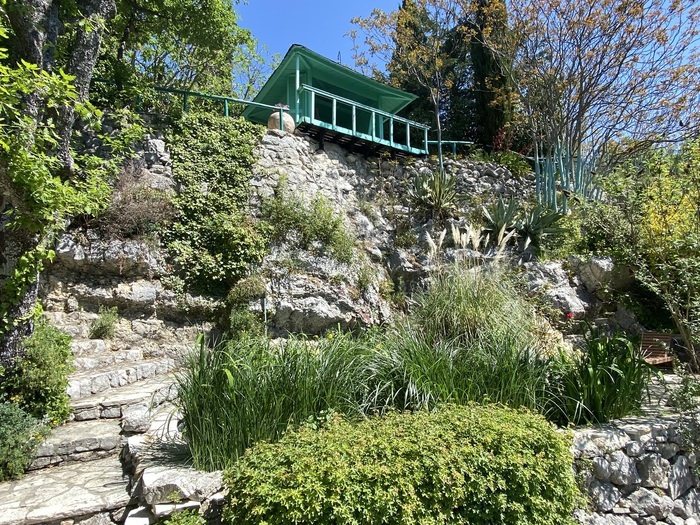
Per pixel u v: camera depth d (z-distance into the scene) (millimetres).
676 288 5047
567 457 2666
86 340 5633
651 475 3277
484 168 11758
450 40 15234
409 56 12617
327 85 13039
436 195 9758
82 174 5727
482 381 3545
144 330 6234
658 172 6402
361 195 10219
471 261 5516
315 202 8203
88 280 6078
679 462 3475
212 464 2771
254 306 6746
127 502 2828
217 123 8039
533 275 8164
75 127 6711
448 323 4516
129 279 6309
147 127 7414
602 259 8289
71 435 3705
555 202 10648
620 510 3084
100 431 3818
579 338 7055
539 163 12523
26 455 3336
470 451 2389
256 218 7652
